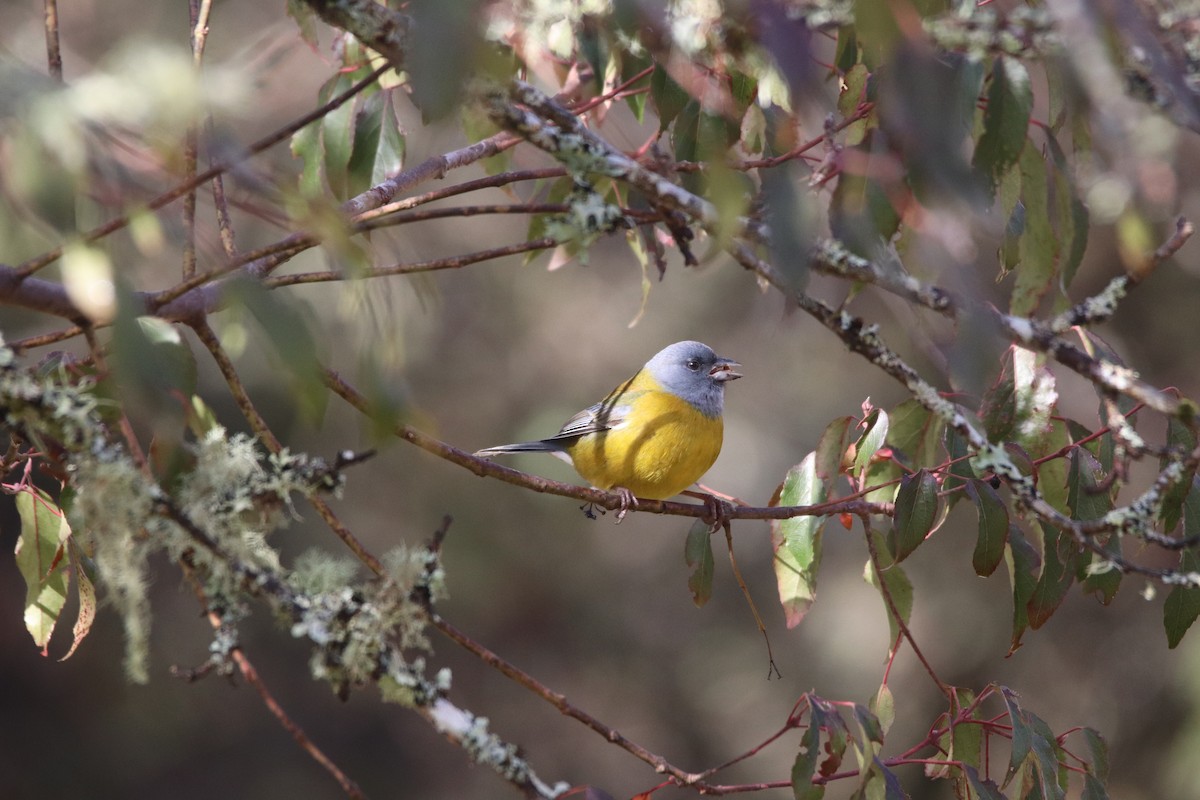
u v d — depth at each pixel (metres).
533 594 27.50
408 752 27.11
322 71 14.50
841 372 25.62
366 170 8.73
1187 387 21.06
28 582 6.70
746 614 27.70
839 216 5.09
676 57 5.41
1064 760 7.17
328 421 24.05
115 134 3.91
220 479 4.99
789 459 25.78
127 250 4.79
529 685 5.66
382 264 5.46
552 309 26.00
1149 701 21.56
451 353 25.61
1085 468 6.96
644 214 5.71
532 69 8.46
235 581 5.05
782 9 4.12
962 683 23.23
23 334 12.44
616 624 28.30
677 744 27.64
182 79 3.61
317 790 25.53
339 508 25.20
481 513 26.31
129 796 23.86
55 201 3.84
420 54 3.73
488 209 5.51
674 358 10.95
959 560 23.69
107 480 4.59
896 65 4.16
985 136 5.66
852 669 25.28
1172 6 5.07
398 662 5.11
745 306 25.81
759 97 7.38
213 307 5.73
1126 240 5.68
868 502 7.49
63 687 24.00
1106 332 21.27
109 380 5.06
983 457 5.71
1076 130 5.85
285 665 26.44
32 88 3.66
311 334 4.43
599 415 11.02
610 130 9.23
